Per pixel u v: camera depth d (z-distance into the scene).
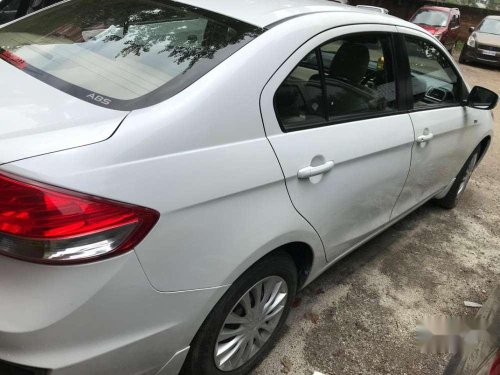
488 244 3.92
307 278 2.38
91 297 1.36
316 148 2.03
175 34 1.95
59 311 1.33
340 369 2.38
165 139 1.50
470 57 14.13
